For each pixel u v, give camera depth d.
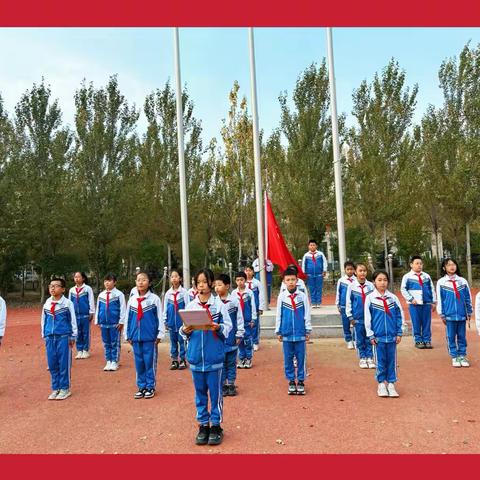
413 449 4.39
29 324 14.44
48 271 21.17
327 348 9.42
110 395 6.61
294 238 24.53
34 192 19.83
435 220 21.53
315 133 20.39
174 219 21.02
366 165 18.12
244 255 25.95
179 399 6.34
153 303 6.62
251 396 6.33
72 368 8.43
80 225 19.59
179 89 11.33
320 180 20.19
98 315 8.36
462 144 16.89
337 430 4.94
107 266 21.81
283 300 6.56
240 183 22.02
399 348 9.15
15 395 6.74
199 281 4.95
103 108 20.30
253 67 11.58
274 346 9.93
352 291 8.02
